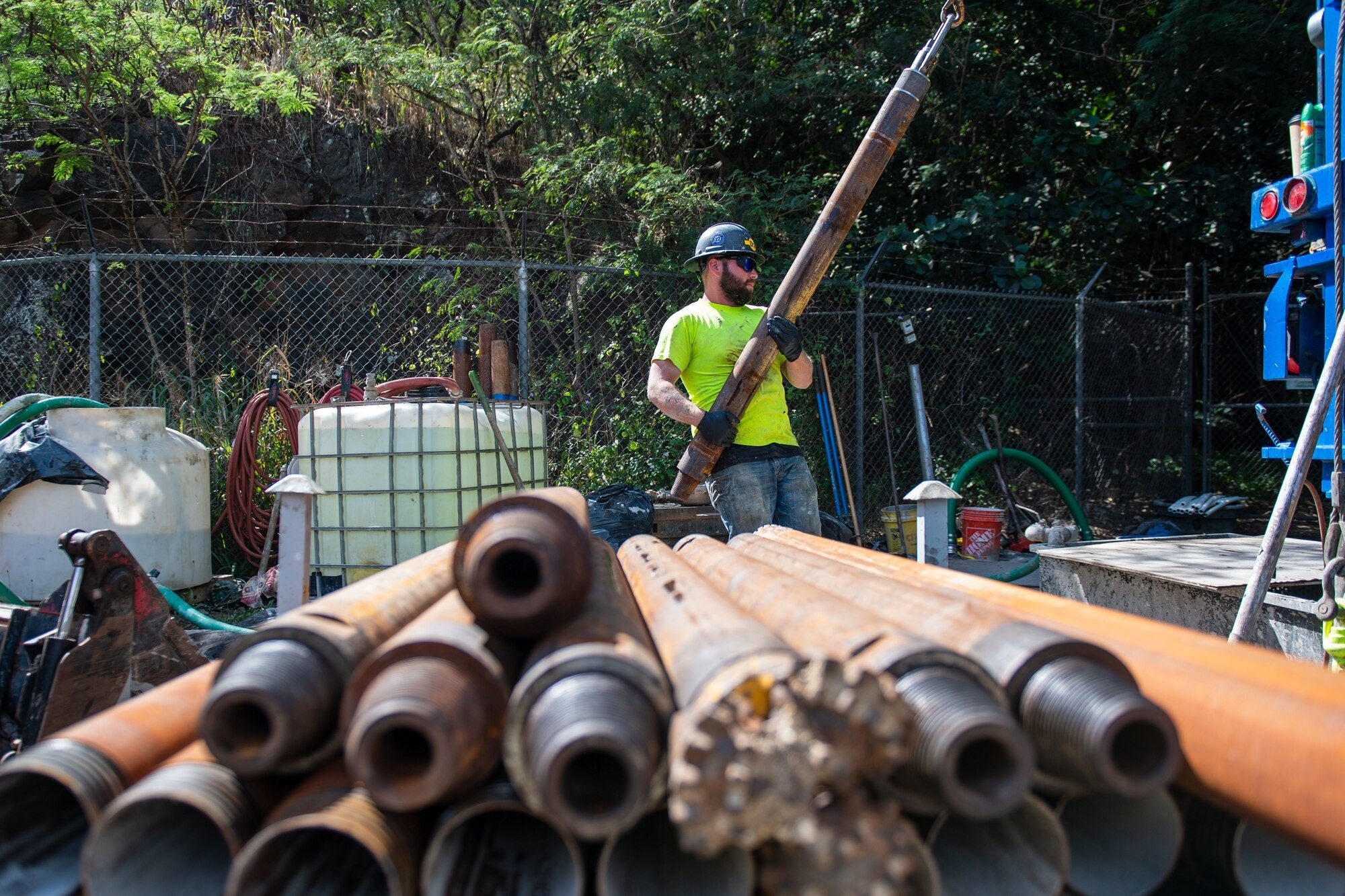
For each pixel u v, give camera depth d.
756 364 4.32
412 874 1.28
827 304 8.68
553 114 9.70
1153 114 10.78
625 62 9.50
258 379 8.83
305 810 1.26
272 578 6.10
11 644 2.74
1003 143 10.91
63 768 1.31
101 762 1.36
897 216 10.70
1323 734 1.17
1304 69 10.08
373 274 9.76
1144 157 11.75
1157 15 11.11
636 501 5.78
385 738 1.27
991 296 8.38
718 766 1.10
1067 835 1.47
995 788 1.19
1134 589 4.14
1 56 8.43
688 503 6.21
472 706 1.29
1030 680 1.34
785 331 4.24
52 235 9.60
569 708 1.22
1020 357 9.83
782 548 3.14
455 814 1.28
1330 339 4.29
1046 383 9.88
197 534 6.10
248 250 9.91
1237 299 11.22
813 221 9.27
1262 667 1.42
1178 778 1.40
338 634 1.49
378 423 5.02
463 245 10.26
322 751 1.40
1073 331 9.67
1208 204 10.66
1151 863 1.42
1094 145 10.41
